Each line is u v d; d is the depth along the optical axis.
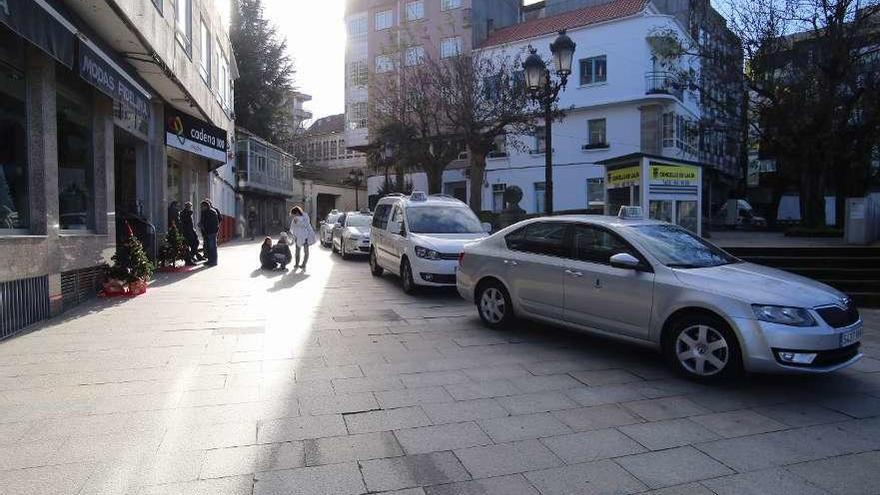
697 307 5.36
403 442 4.03
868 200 13.57
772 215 37.66
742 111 20.12
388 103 27.55
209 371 5.59
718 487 3.46
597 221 6.64
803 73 17.67
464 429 4.28
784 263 11.56
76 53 7.62
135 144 13.67
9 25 5.87
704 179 36.00
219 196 26.33
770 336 4.91
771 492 3.41
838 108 17.78
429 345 6.78
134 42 9.95
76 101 9.33
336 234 20.94
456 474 3.58
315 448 3.91
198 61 15.46
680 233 6.68
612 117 31.02
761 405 4.86
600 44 31.11
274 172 41.16
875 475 3.63
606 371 5.80
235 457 3.75
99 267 9.96
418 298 10.28
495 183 34.50
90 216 9.93
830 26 16.88
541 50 32.50
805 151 18.45
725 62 19.47
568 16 33.88
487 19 37.81
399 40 33.09
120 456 3.74
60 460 3.67
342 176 58.03
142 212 13.83
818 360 4.91
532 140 33.25
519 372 5.74
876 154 21.97
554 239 6.96
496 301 7.61
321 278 13.15
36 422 4.26
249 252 20.91
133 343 6.63
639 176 14.97
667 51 22.41
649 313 5.74
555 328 7.73
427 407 4.72
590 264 6.41
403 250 10.90
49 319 7.86
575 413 4.63
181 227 15.11
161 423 4.29
